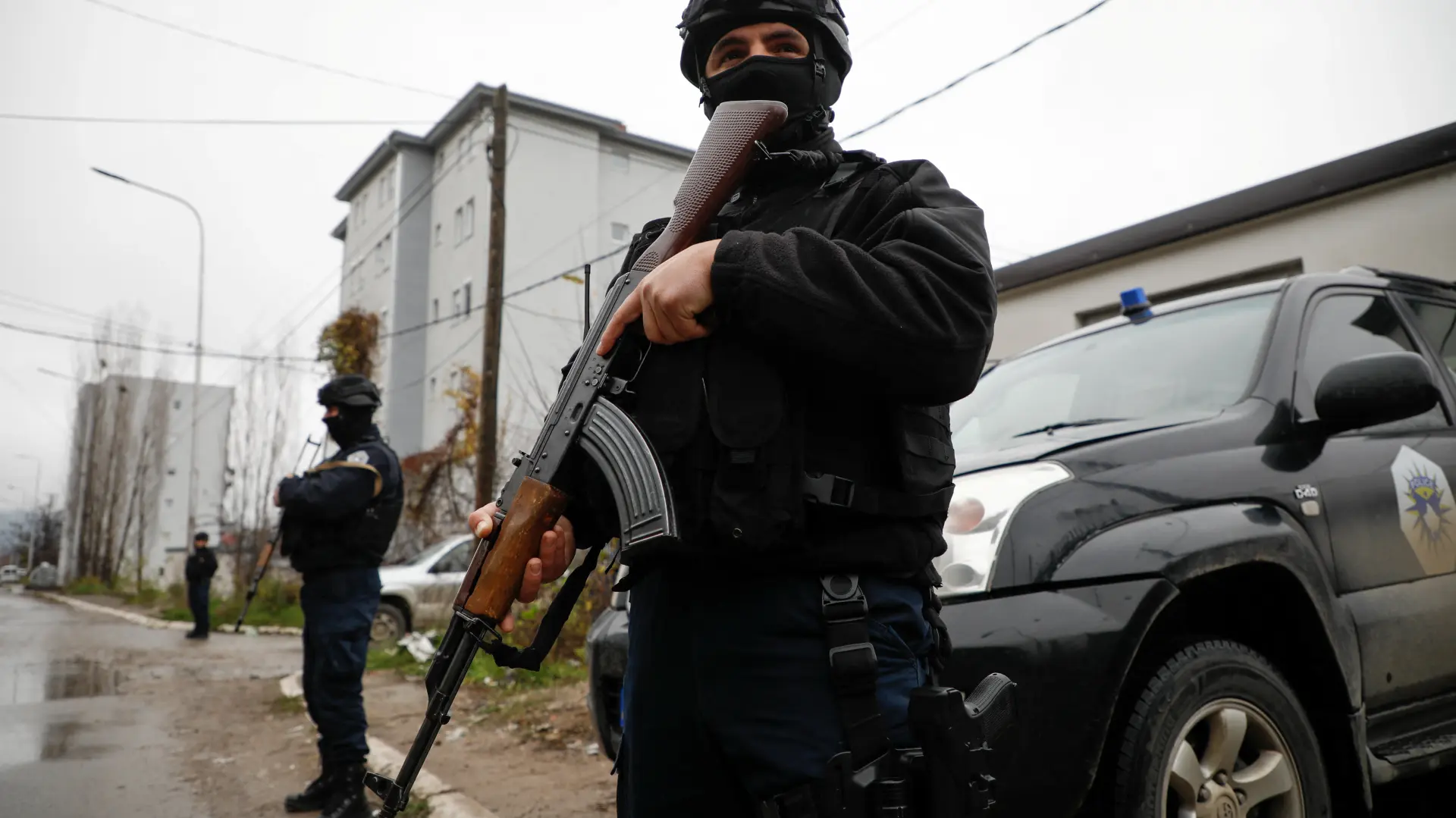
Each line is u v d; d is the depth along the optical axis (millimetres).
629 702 1387
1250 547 2189
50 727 5805
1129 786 1969
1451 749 2555
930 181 1327
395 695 6605
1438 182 7324
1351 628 2396
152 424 40562
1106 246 9500
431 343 30984
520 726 4973
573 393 1387
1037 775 1839
